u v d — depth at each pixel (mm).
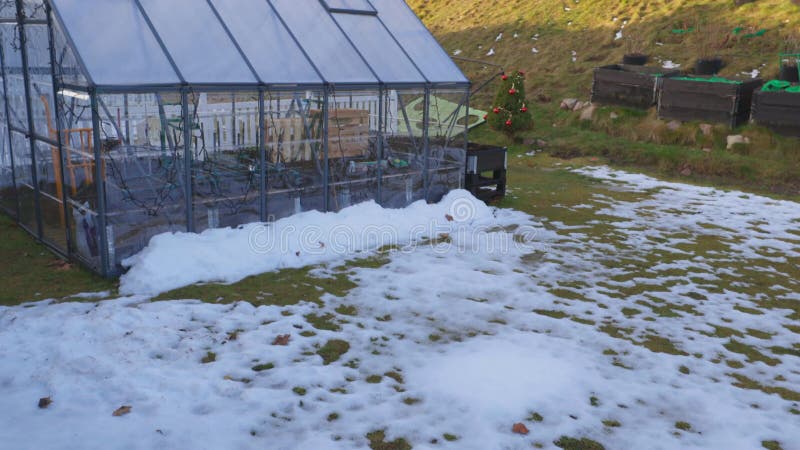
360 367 6082
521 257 9789
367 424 5066
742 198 14547
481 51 28641
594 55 24922
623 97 20250
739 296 8570
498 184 13391
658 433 5148
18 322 6543
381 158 11125
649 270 9461
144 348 6141
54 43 8273
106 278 8148
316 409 5250
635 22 26250
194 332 6582
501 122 19656
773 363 6637
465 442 4863
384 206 11336
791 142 16938
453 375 5914
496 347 6590
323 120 10164
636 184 15625
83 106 8008
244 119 9375
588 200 13844
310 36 10648
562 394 5672
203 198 9055
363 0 12289
